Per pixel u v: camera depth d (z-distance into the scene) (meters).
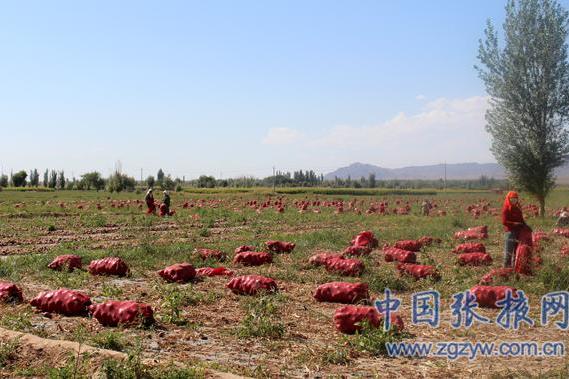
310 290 11.46
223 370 6.52
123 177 99.94
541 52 30.17
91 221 28.09
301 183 131.25
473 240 19.81
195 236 22.72
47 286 12.07
